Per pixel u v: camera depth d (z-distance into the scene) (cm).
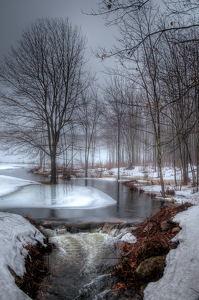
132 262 385
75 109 1692
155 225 505
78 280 360
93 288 338
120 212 797
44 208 844
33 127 1560
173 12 346
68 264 416
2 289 256
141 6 327
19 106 1512
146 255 379
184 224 439
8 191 1173
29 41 1509
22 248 391
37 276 356
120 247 482
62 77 1612
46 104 1619
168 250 374
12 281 283
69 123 1653
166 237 424
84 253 470
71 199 1032
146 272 337
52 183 1638
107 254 463
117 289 330
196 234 371
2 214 536
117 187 1584
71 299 311
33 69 1536
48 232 594
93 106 2258
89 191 1270
